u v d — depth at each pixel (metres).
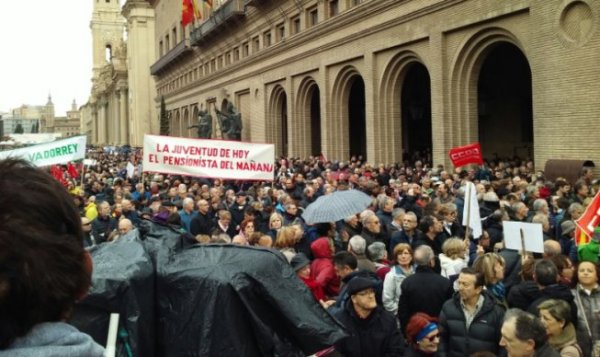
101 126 152.00
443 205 10.77
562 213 11.02
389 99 27.14
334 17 30.03
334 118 31.88
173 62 69.06
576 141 17.44
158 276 2.41
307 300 2.55
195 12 55.53
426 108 35.53
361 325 5.13
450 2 22.02
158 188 18.44
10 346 1.22
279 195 15.11
